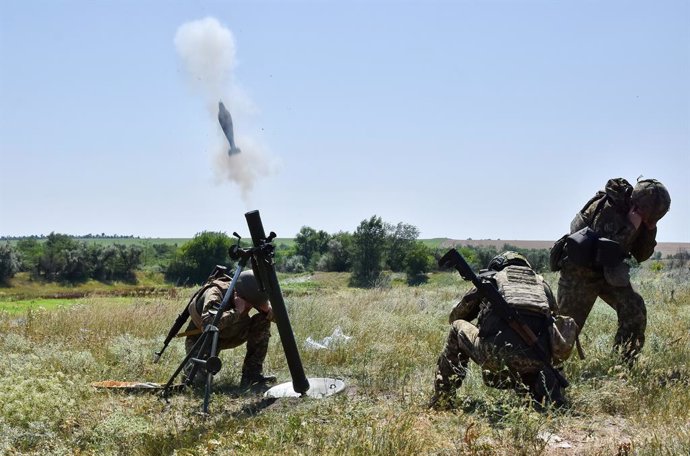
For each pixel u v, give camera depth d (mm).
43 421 6469
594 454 5352
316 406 6664
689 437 5473
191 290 18359
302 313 12586
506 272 6945
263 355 8734
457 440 5723
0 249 60031
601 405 6734
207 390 7125
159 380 8688
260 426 6406
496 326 6633
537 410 6402
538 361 6492
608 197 8438
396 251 59094
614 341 8383
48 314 13773
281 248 129875
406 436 5566
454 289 22203
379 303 16172
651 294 16078
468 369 7242
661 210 8203
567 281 8484
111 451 5871
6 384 7051
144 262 70750
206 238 66438
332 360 9703
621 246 8289
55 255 62844
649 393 6941
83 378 8172
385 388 8055
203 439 5957
